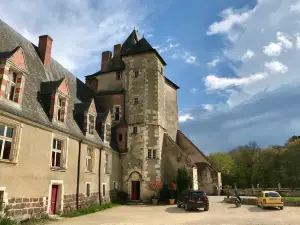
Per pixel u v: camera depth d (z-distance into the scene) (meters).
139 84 25.06
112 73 27.81
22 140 11.39
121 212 15.86
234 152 66.06
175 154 24.27
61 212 13.81
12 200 10.48
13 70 12.02
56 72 19.27
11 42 14.71
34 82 14.80
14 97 11.91
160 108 25.31
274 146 62.56
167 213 15.34
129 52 26.19
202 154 30.16
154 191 22.11
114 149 22.42
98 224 11.05
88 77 29.09
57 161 14.41
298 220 12.12
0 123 10.53
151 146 23.44
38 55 17.73
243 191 32.81
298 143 50.41
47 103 14.57
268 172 54.06
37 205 11.96
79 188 16.05
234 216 13.83
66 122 16.02
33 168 11.93
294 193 25.80
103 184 19.75
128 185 22.84
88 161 18.23
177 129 31.58
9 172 10.48
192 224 11.14
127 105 25.09
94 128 19.50
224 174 56.34
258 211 15.91
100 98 26.36
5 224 9.22
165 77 28.94
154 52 25.56
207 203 16.52
